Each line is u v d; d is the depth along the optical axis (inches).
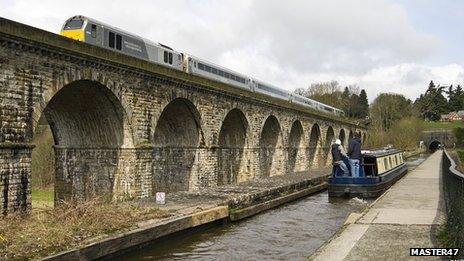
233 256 573.0
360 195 1115.9
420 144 4254.4
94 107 893.8
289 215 873.5
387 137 3799.2
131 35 992.2
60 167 986.1
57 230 503.5
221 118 1263.5
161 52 1115.9
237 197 829.8
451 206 483.8
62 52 730.2
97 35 883.4
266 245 631.2
